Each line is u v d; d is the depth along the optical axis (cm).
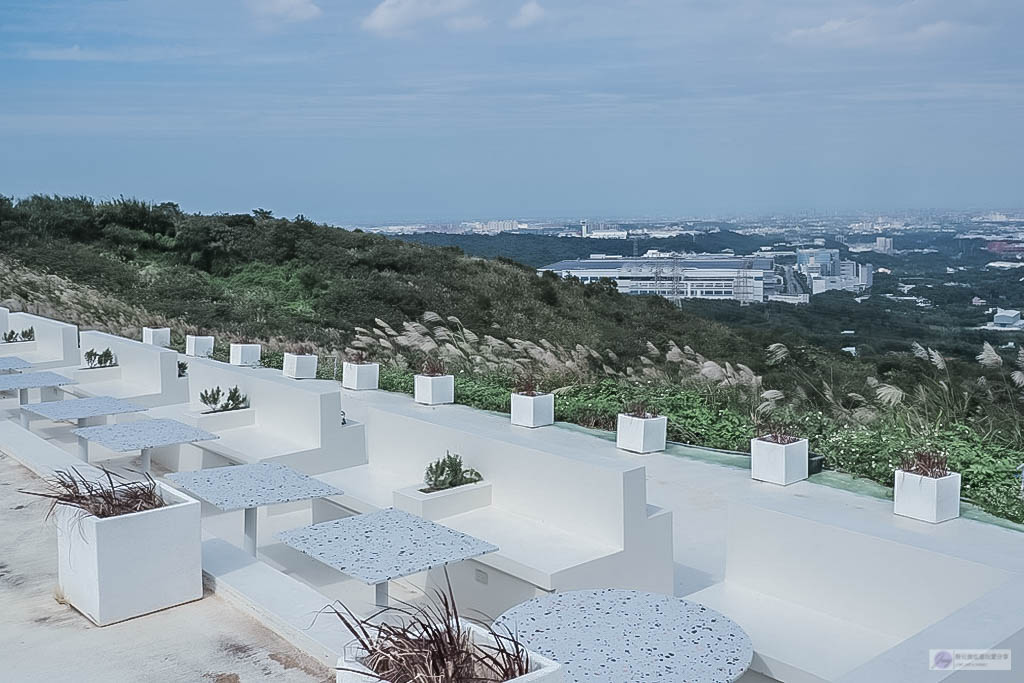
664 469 977
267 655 474
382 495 715
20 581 578
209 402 1030
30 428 1148
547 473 644
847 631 491
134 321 2092
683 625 423
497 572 600
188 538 536
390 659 327
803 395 1252
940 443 944
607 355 1584
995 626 381
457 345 1684
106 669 460
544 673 325
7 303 2000
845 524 513
